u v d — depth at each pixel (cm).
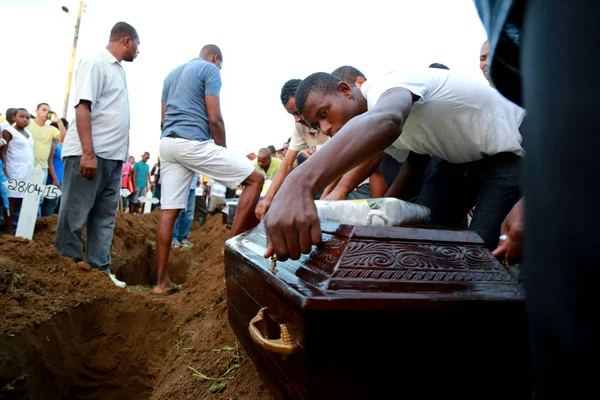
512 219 125
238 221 326
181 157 313
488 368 100
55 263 285
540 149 53
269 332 113
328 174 101
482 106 163
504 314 99
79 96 286
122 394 260
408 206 130
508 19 64
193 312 273
